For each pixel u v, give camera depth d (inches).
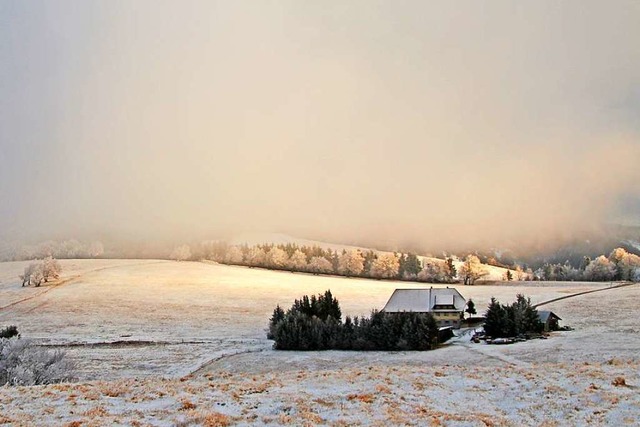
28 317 3218.5
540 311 2760.8
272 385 896.3
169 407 705.6
